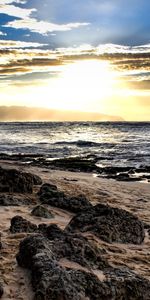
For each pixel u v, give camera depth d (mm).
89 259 6418
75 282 5312
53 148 51719
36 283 5332
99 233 8648
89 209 9469
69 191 15484
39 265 5570
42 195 12461
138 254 8031
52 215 10602
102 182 20219
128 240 8812
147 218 12031
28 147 53375
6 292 5363
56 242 6652
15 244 7477
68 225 9117
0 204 11289
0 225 9062
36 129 135750
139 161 34500
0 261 6512
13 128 149125
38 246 6141
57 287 5105
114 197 15391
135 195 16531
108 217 9016
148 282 5953
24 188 13352
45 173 21797
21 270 6094
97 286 5402
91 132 105438
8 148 51781
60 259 6242
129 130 117500
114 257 7562
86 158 37375
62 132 107625
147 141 62781
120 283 5672
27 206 11508
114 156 39250
